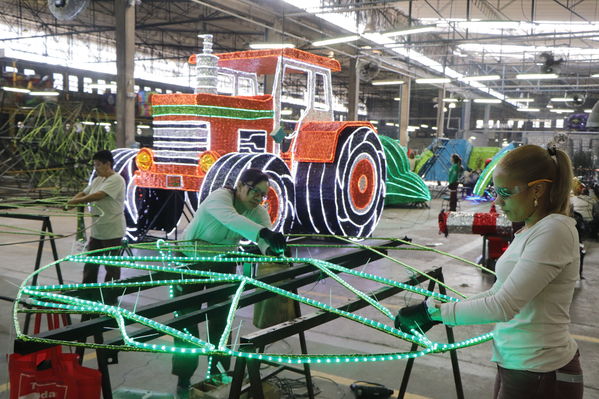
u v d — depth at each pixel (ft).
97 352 7.35
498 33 86.53
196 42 105.91
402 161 50.78
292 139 30.19
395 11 75.92
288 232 26.32
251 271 10.70
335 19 67.00
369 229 32.12
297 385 11.82
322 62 30.30
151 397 11.28
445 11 74.08
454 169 48.47
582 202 32.50
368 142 31.37
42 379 6.55
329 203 29.25
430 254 29.07
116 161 28.58
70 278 21.89
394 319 6.93
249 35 99.50
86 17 89.86
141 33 103.40
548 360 5.98
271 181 24.81
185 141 25.07
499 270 6.33
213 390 8.98
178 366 11.75
